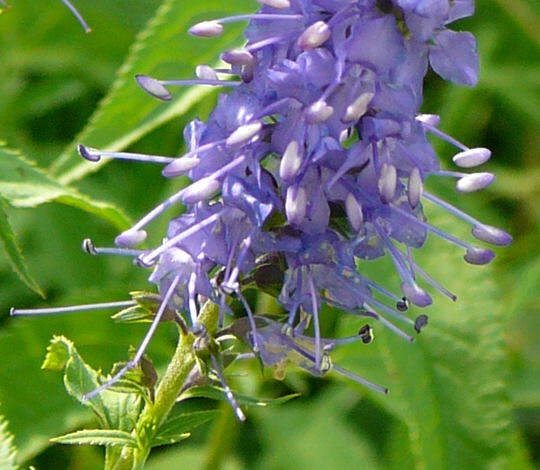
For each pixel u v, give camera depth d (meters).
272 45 0.18
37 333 0.23
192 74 0.21
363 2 0.18
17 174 0.21
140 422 0.19
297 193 0.18
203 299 0.19
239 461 0.24
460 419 0.22
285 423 0.25
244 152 0.18
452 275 0.22
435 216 0.23
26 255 0.26
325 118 0.18
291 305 0.18
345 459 0.24
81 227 0.26
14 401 0.23
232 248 0.18
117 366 0.19
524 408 0.26
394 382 0.22
